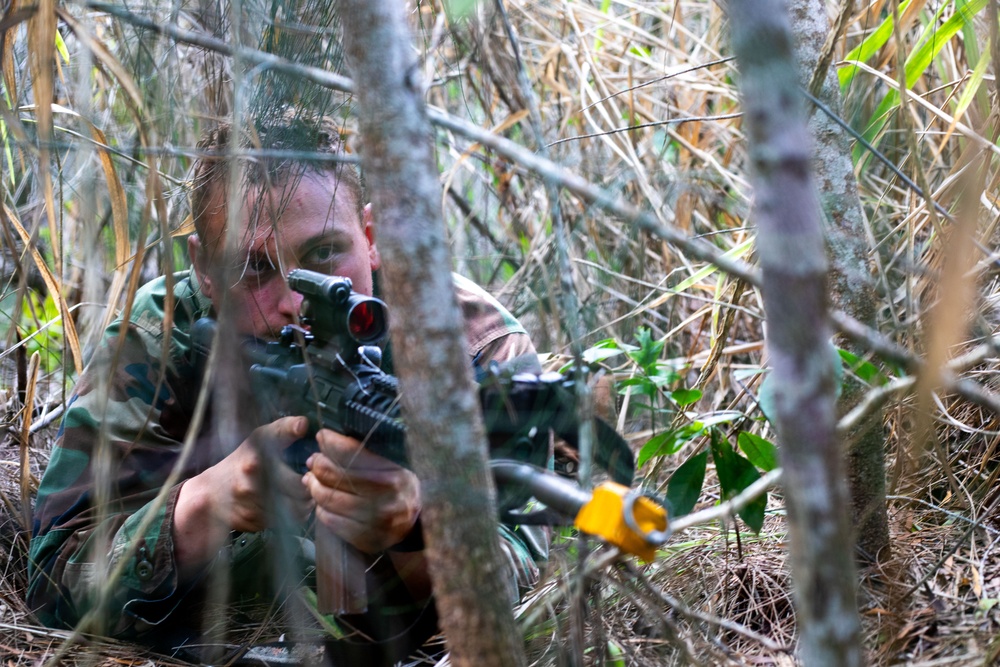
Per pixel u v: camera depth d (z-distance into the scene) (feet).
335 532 3.88
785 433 2.00
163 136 4.53
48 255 6.85
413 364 2.56
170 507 4.80
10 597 5.65
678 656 3.81
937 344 2.39
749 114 1.90
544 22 9.41
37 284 7.52
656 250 8.03
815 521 1.99
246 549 4.92
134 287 3.67
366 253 5.06
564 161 6.22
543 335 6.00
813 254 1.91
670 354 7.79
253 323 4.38
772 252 1.92
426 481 2.60
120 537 4.94
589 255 7.74
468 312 5.43
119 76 3.76
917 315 4.56
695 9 9.86
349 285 3.78
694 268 7.65
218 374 3.98
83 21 3.79
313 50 4.31
